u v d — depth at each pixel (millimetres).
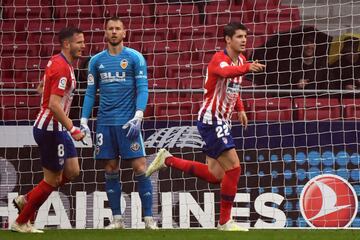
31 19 47594
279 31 48000
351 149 34688
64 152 27953
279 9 50312
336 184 34406
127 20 49250
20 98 40281
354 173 34500
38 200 28188
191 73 45281
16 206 29375
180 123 34906
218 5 50188
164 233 27016
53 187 28391
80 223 34062
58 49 47281
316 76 43438
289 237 25047
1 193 34438
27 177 34594
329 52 45188
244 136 34875
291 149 34719
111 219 34094
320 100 40469
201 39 46062
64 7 50062
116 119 29797
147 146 34750
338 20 53062
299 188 34438
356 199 34312
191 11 50094
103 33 47750
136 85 29703
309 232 27797
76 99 37094
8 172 34562
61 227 33969
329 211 34250
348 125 34781
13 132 34750
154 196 33938
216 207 33938
